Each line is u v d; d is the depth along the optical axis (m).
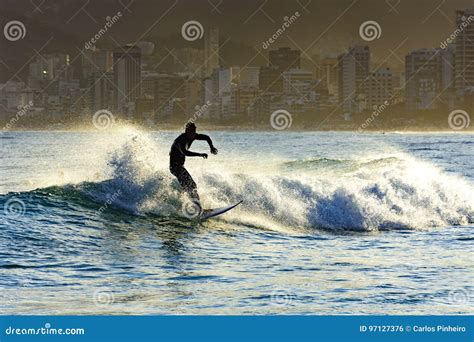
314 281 16.17
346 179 26.81
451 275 16.92
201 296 14.77
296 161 43.66
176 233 21.92
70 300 14.27
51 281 15.62
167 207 24.09
